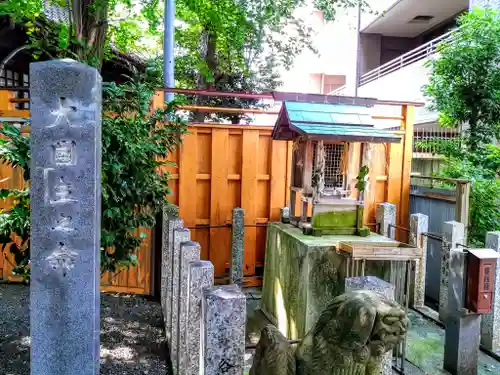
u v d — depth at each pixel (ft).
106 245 13.41
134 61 32.81
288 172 22.57
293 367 8.27
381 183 23.00
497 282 15.12
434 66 25.16
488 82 22.98
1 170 19.49
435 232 20.98
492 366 14.52
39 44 14.37
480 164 23.22
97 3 16.29
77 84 8.12
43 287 8.32
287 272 16.88
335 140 15.97
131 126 13.37
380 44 55.01
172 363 12.96
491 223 19.56
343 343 7.55
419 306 19.26
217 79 35.63
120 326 16.34
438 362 14.62
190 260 11.22
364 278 10.99
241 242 20.29
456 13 46.06
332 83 79.36
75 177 8.22
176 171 21.47
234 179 22.18
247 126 21.90
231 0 24.95
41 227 8.23
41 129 8.12
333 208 16.85
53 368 8.43
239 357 7.39
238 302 7.35
